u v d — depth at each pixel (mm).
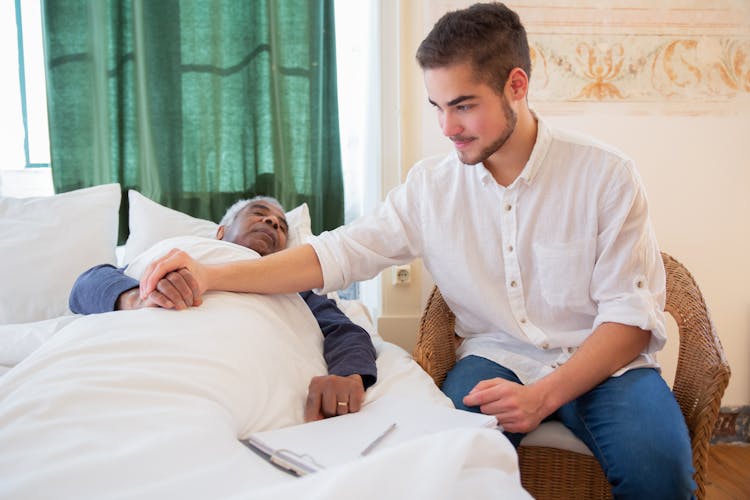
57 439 724
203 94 2111
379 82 2182
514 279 1342
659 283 1282
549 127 1309
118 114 2121
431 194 1396
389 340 2260
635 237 1255
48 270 1769
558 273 1303
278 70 2127
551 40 2084
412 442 612
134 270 1345
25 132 2238
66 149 2092
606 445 1148
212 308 1122
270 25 2107
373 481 539
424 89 2158
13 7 2189
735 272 2191
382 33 2156
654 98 2117
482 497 589
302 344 1275
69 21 2047
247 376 996
